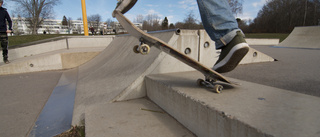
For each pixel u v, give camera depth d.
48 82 4.12
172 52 1.58
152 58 2.59
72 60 6.48
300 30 8.39
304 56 4.31
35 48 8.12
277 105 1.20
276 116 1.02
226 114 1.08
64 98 2.83
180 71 2.67
